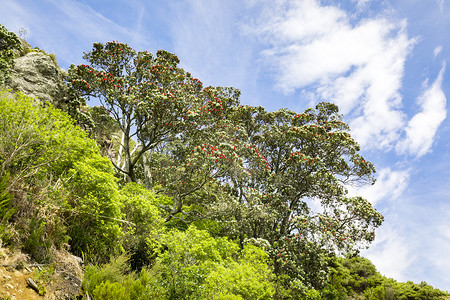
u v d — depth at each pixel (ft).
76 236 25.35
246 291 30.30
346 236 57.62
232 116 79.30
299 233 58.80
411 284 88.22
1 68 49.67
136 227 36.63
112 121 81.82
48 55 73.61
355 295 82.07
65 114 31.76
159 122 63.10
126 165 69.62
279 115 79.51
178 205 60.49
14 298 14.23
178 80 69.97
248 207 61.00
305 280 56.44
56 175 27.81
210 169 57.88
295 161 67.92
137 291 20.30
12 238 17.48
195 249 32.04
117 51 74.69
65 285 18.21
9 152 20.36
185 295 27.32
